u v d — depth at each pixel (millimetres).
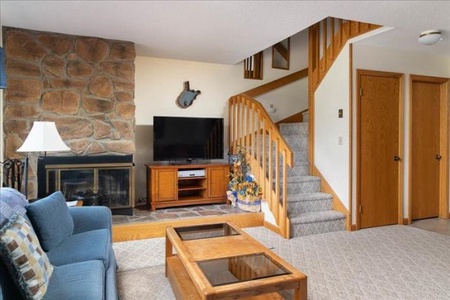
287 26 3451
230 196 4613
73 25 3484
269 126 4059
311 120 4820
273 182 4215
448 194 4828
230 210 4422
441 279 2701
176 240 2412
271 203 4078
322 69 4613
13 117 3631
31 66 3701
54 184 3783
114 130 4047
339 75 4277
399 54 4383
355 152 4160
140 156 4867
